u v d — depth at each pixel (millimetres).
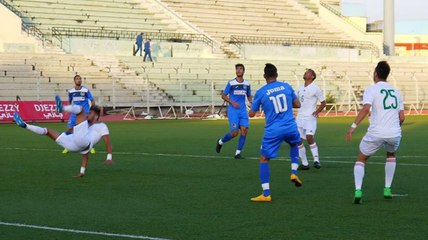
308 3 104625
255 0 98438
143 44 79625
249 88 31906
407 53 141375
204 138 43219
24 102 62062
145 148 36719
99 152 34719
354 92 84000
